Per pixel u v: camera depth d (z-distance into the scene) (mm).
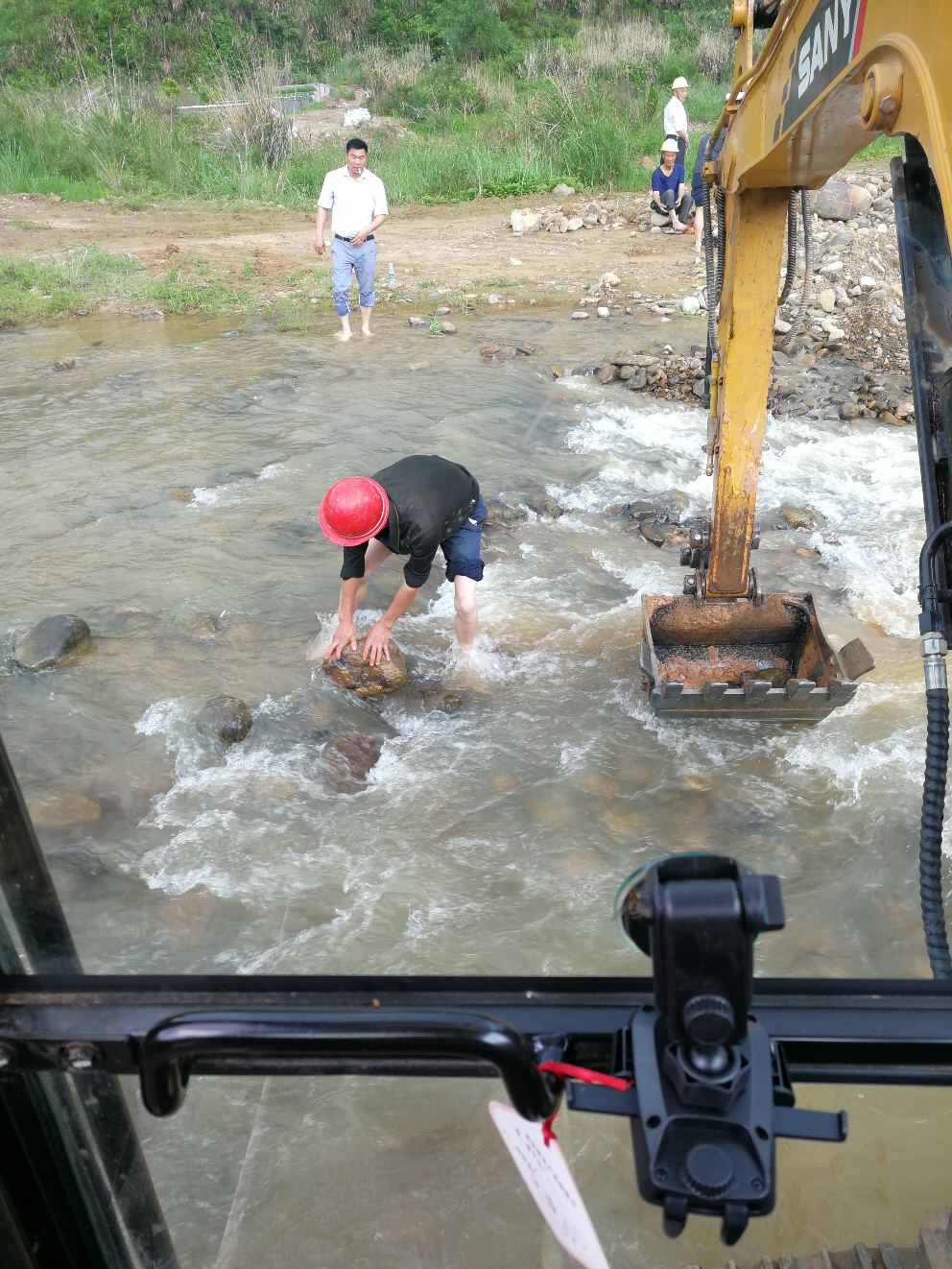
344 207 9047
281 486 6586
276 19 29594
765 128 2918
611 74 21453
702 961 756
